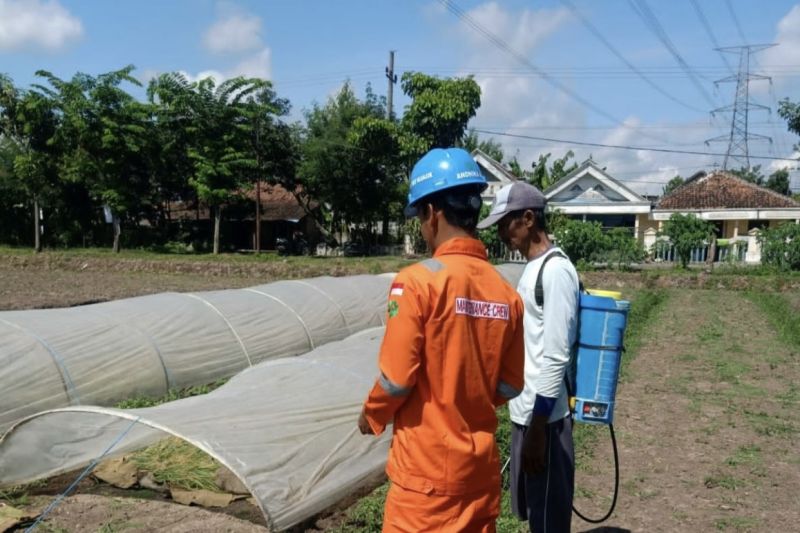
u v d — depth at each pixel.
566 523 3.09
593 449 5.78
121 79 28.30
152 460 4.93
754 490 4.89
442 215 2.27
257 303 9.27
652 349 10.38
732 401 7.37
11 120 28.06
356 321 10.34
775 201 30.20
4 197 32.28
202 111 28.06
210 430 4.09
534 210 3.02
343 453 4.50
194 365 7.55
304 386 4.95
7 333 6.43
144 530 4.01
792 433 6.22
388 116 32.22
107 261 24.48
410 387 2.08
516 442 3.19
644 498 4.73
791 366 9.15
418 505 2.11
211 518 4.19
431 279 2.09
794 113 21.53
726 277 19.31
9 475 4.63
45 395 6.11
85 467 4.88
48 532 3.99
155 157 29.61
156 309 7.96
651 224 32.91
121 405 6.49
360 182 32.06
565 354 2.83
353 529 4.03
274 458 4.06
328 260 24.84
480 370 2.17
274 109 29.08
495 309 2.21
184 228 34.72
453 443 2.10
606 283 20.38
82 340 6.80
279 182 33.84
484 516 2.17
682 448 5.82
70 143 28.06
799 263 19.83
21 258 25.25
